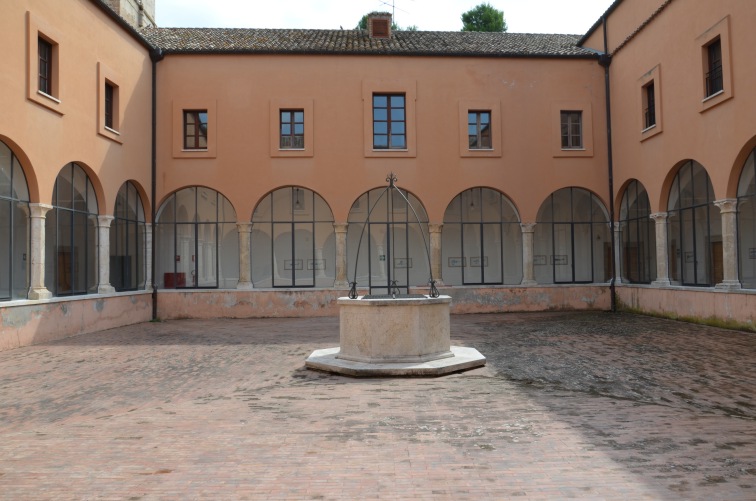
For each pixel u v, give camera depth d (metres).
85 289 16.25
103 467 5.19
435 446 5.65
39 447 5.88
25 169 13.68
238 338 14.51
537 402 7.53
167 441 5.98
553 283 21.31
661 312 17.95
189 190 21.88
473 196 22.45
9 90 12.80
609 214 21.16
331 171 20.52
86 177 16.41
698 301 15.96
